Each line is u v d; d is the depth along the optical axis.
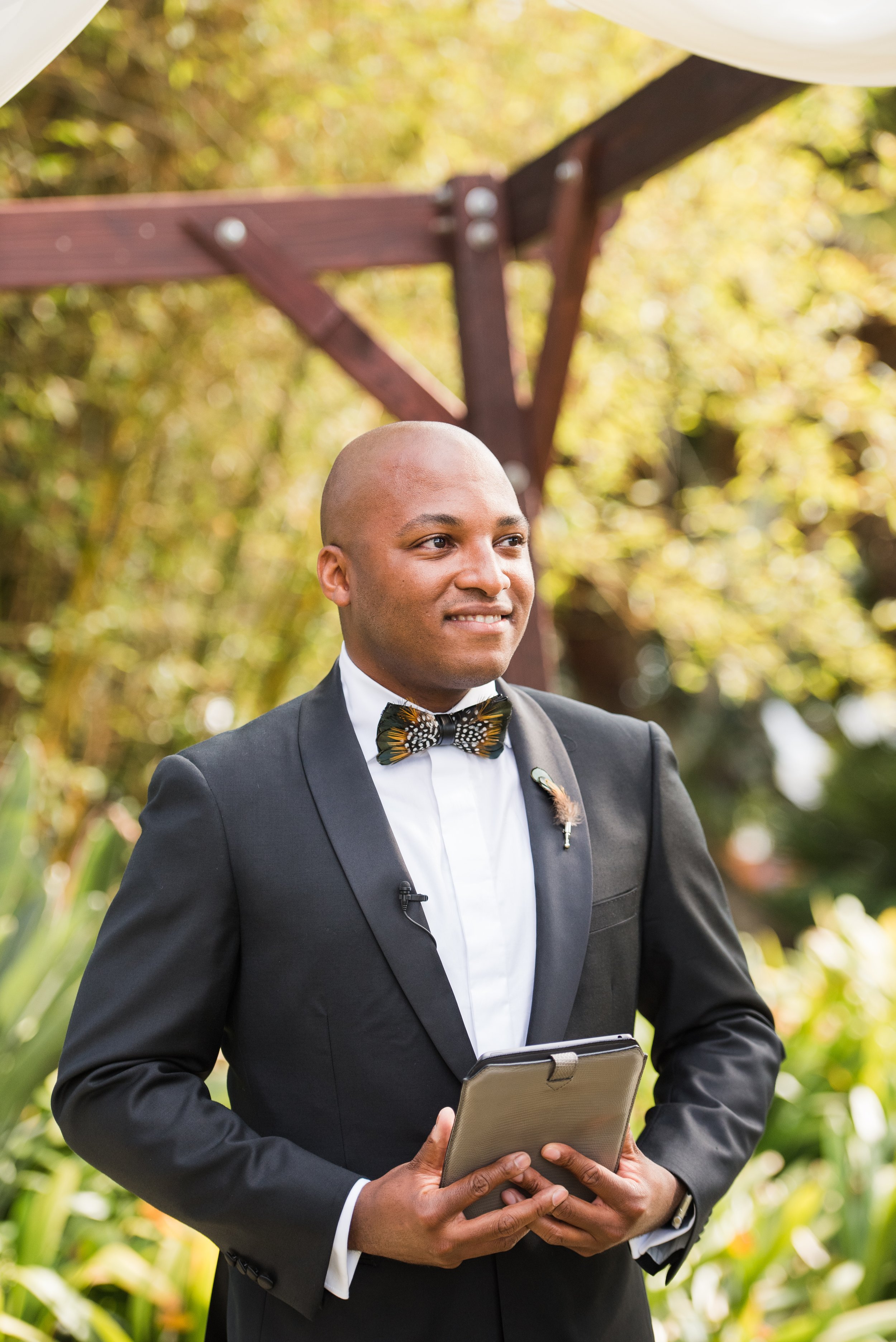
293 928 1.71
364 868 1.72
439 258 4.09
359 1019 1.68
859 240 7.59
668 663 11.90
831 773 12.85
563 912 1.76
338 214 4.01
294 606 6.29
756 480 6.82
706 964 1.92
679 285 6.40
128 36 5.07
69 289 5.18
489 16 5.81
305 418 6.04
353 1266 1.59
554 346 3.85
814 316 6.59
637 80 6.13
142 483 5.63
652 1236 1.71
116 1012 1.69
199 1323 2.89
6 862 3.63
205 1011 1.71
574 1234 1.56
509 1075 1.46
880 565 10.80
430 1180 1.53
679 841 1.94
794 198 6.50
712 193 6.36
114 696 6.05
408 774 1.82
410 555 1.70
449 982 1.70
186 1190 1.61
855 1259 3.58
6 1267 2.90
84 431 5.83
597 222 3.83
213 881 1.72
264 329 5.77
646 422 6.86
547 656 3.94
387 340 6.19
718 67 3.27
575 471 6.88
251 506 6.01
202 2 5.07
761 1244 3.41
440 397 4.06
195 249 3.90
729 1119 1.80
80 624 5.30
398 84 5.63
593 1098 1.55
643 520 6.87
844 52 2.10
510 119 6.05
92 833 3.92
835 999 5.00
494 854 1.80
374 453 1.76
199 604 6.21
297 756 1.83
